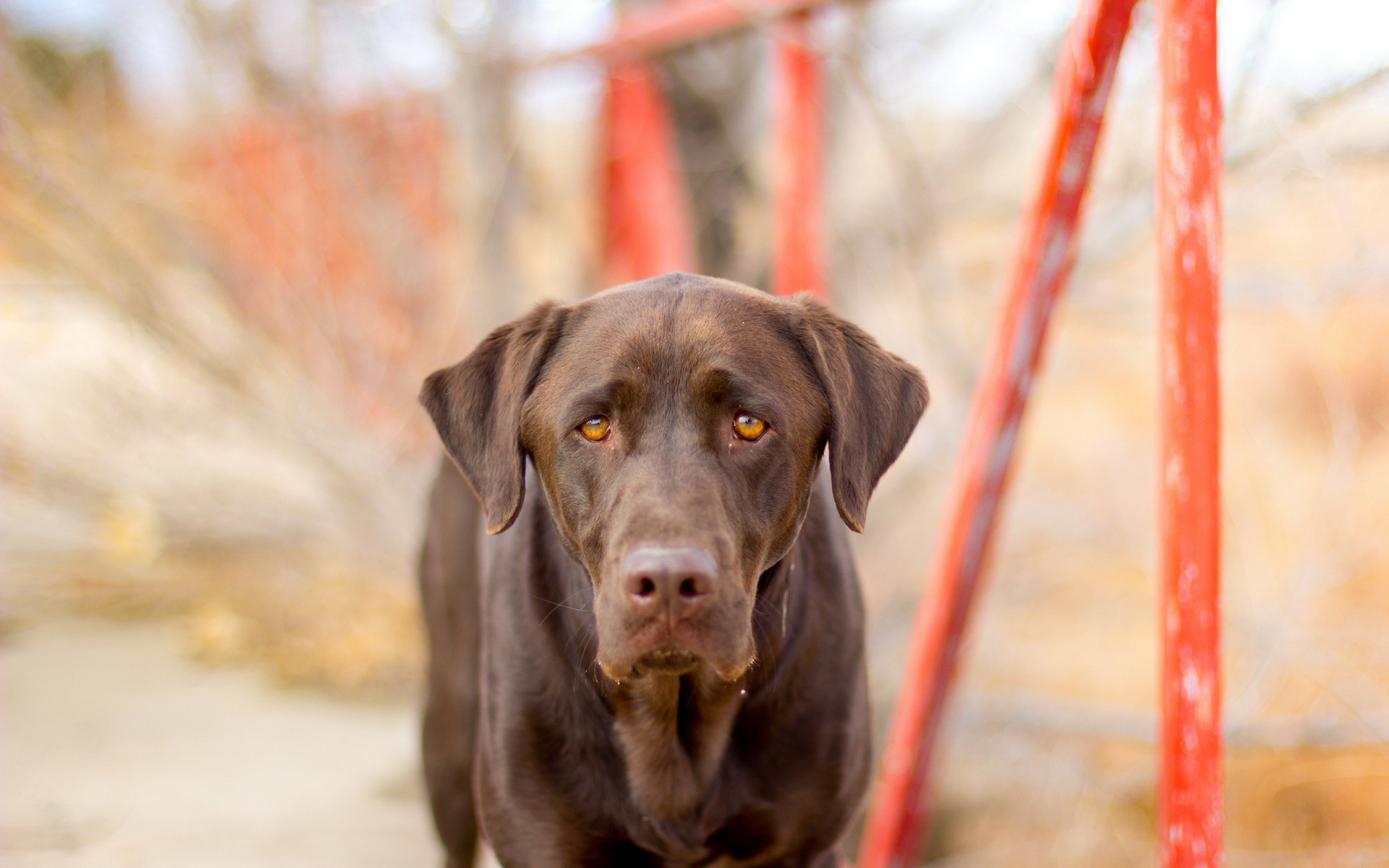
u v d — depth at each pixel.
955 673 2.71
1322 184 3.69
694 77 5.97
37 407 5.91
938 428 4.73
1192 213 1.94
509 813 2.42
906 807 2.77
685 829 2.39
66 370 5.82
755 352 2.22
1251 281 3.88
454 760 3.24
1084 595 5.43
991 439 2.53
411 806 4.11
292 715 4.97
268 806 4.02
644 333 2.21
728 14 4.38
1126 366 5.37
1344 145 3.60
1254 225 4.26
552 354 2.38
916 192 4.51
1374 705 4.10
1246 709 4.02
